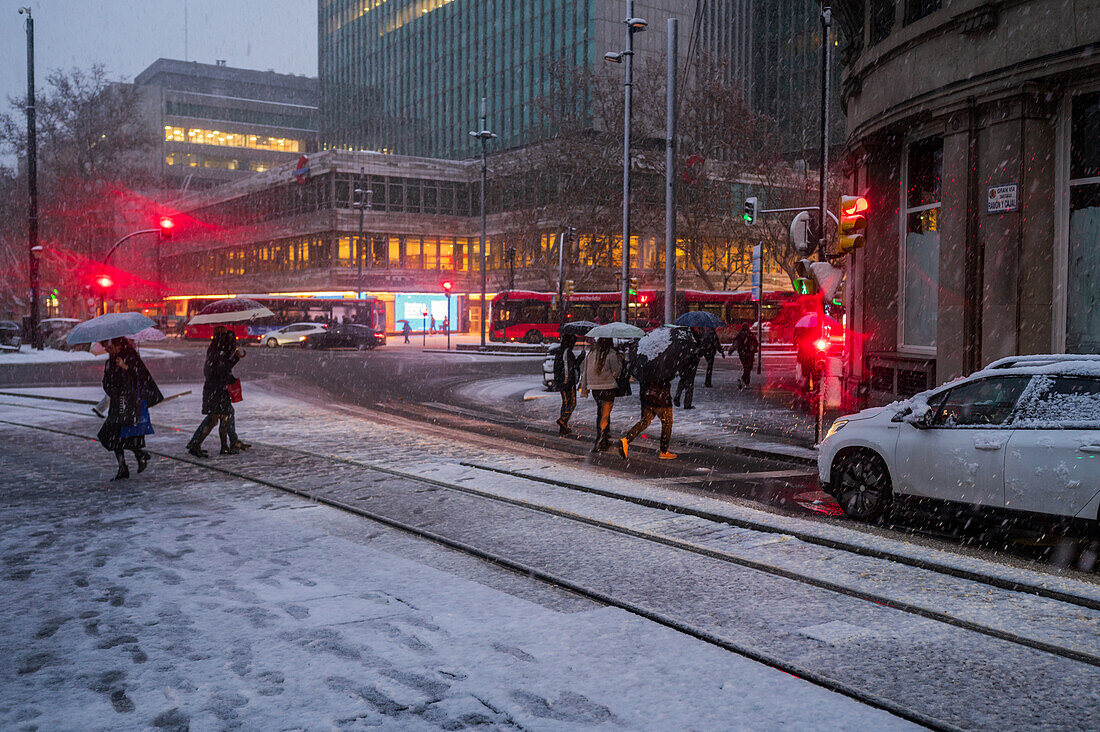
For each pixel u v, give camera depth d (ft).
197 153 399.24
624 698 12.97
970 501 23.65
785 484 32.81
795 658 14.90
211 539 23.02
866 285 57.93
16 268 218.79
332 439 43.75
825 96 56.70
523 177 215.10
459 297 244.83
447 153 308.19
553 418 55.47
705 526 24.91
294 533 23.79
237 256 289.74
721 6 265.75
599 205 186.19
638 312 167.63
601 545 22.94
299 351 149.89
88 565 20.33
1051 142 41.81
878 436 26.09
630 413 56.95
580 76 182.39
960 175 45.16
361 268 216.33
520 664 14.30
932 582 19.42
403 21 329.93
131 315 32.01
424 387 79.77
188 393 70.23
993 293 43.14
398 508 27.43
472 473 33.68
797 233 50.55
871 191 56.59
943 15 45.44
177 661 14.34
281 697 12.91
